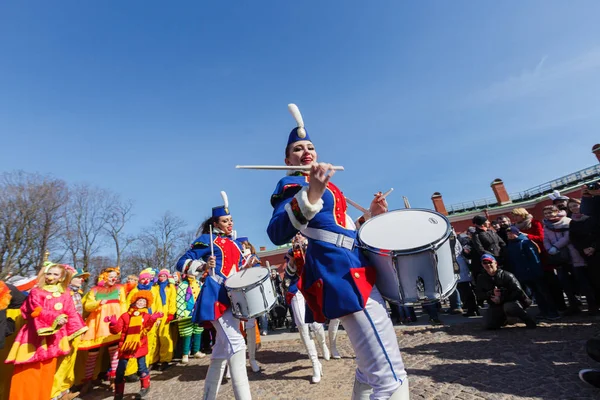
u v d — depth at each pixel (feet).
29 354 13.25
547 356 12.67
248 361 19.29
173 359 23.57
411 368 13.32
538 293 19.39
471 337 16.98
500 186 81.00
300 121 6.82
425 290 5.17
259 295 9.97
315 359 13.89
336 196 6.10
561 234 18.86
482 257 18.17
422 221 6.16
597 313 17.75
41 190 75.00
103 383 19.13
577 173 77.36
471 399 9.89
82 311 18.34
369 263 5.76
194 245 11.78
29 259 73.87
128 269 107.04
